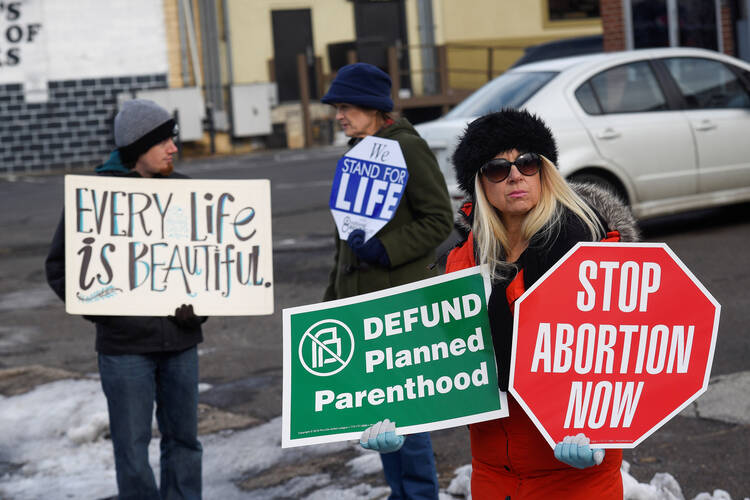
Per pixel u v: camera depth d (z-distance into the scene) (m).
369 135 3.85
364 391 2.62
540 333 2.41
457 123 8.72
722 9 15.76
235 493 4.51
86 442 5.36
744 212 10.31
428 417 2.58
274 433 5.23
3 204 16.59
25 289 9.69
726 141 9.36
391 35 27.17
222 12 25.70
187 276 3.74
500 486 2.61
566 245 2.44
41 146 23.50
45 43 23.33
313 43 26.50
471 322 2.56
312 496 4.37
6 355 7.26
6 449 5.32
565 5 28.03
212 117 24.36
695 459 4.40
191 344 3.83
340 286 3.89
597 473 2.51
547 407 2.41
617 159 8.80
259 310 3.77
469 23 27.94
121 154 3.80
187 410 3.89
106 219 3.72
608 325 2.42
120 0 23.55
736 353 5.84
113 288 3.70
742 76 9.66
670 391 2.42
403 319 2.60
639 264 2.42
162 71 23.84
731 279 7.61
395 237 3.71
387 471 3.86
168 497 3.95
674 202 9.16
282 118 25.25
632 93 9.08
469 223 2.67
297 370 2.63
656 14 16.02
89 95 23.61
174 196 3.75
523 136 2.47
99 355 3.81
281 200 14.12
